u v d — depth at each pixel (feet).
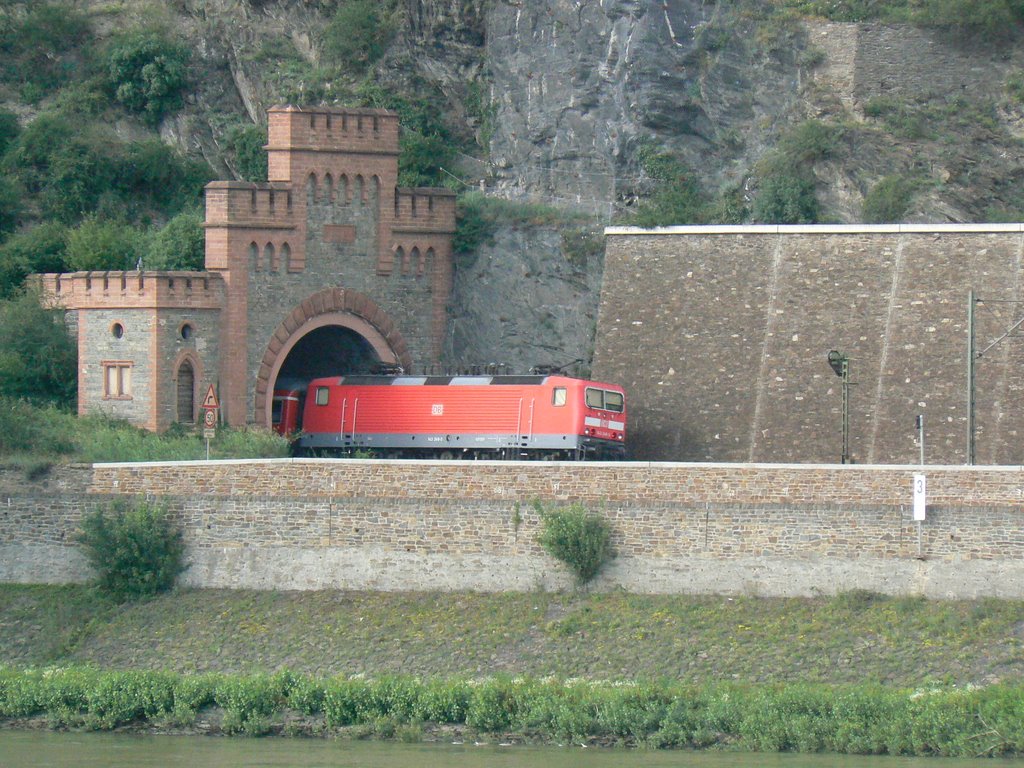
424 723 626.23
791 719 597.93
